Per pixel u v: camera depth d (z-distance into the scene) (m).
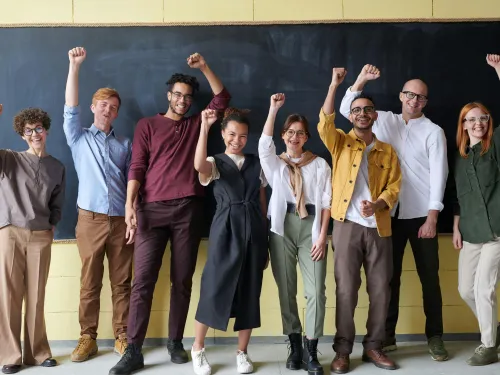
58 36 3.17
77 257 3.19
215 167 2.72
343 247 2.72
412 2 3.20
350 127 3.21
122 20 3.18
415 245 2.99
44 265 2.80
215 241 2.68
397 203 2.98
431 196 2.89
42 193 2.80
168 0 3.18
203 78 3.19
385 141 2.99
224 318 2.62
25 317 2.81
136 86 3.19
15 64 3.17
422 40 3.19
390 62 3.20
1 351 2.75
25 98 3.18
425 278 2.98
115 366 2.70
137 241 2.88
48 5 3.17
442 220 3.20
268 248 2.86
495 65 2.81
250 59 3.19
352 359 2.92
